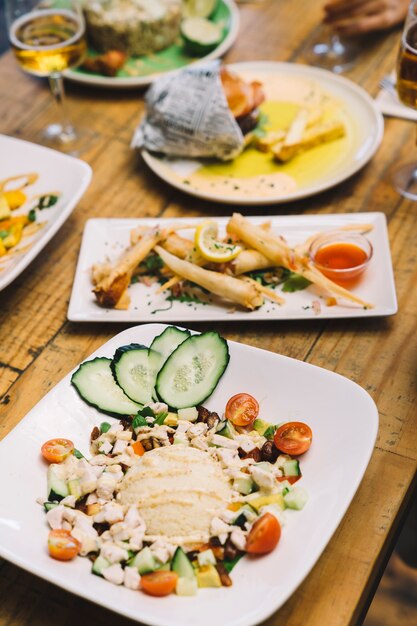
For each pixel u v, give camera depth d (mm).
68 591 718
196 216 1064
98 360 856
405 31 993
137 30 1256
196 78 1093
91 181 1121
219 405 839
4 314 979
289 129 1117
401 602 1204
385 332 928
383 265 959
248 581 710
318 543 717
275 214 1062
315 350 918
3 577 779
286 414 818
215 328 942
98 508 770
